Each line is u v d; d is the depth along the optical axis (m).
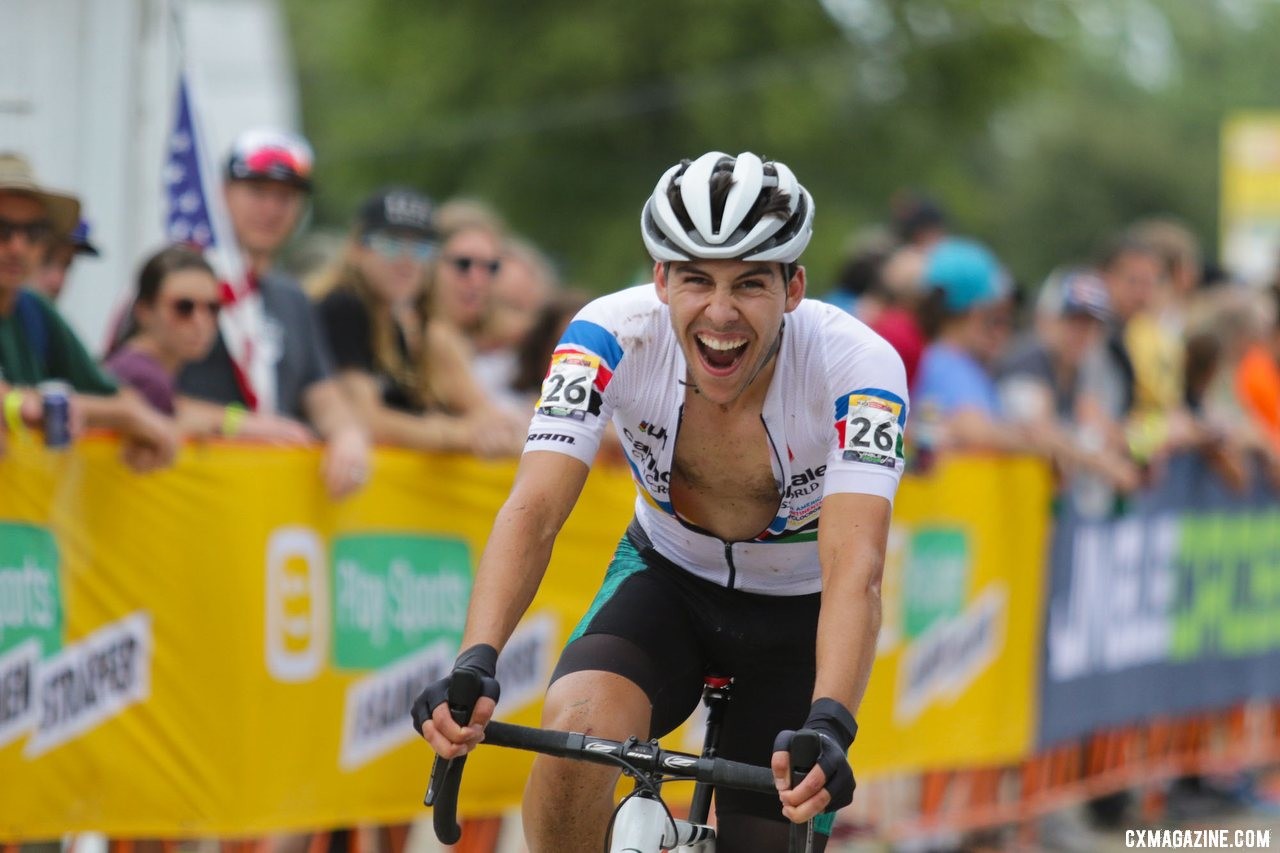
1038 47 86.81
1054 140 147.62
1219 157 156.88
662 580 10.62
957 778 19.42
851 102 85.94
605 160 80.19
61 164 18.05
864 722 17.72
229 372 15.27
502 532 9.16
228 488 13.23
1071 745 21.11
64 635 12.42
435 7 85.19
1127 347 23.12
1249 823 22.56
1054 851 20.19
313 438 14.36
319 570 13.85
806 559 10.45
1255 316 24.03
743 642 10.52
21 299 13.05
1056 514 20.41
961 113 87.69
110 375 13.37
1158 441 21.78
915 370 19.27
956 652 18.98
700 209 8.77
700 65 78.94
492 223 18.08
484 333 19.89
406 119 83.19
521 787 15.73
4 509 12.02
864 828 18.72
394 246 15.92
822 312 9.78
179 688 13.05
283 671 13.61
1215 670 23.84
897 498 17.92
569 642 10.26
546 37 80.31
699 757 8.31
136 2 18.36
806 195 9.02
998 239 134.75
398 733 14.63
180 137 17.92
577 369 9.55
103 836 13.56
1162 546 22.53
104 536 12.64
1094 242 146.75
